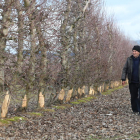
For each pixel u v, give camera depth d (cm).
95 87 1769
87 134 520
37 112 827
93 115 779
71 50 1232
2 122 599
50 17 773
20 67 697
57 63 965
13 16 625
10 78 683
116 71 2430
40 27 766
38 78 863
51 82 909
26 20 730
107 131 535
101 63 1677
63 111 895
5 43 618
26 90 795
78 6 1179
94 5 1464
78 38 1349
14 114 751
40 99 898
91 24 1397
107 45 1977
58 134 523
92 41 1473
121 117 709
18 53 698
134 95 760
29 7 694
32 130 559
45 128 582
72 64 1170
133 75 732
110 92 2078
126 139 435
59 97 1083
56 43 873
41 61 859
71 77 1120
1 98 647
